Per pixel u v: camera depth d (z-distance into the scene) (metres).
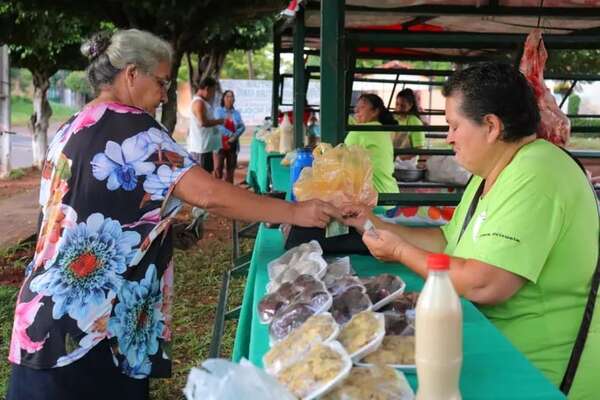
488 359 1.53
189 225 6.55
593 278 1.89
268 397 1.12
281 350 1.42
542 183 1.82
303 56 5.28
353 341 1.42
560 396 1.35
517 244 1.79
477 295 1.81
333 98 2.87
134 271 2.02
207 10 7.74
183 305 5.28
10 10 9.69
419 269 2.01
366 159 2.44
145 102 2.10
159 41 2.11
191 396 1.15
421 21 4.64
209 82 10.18
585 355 1.89
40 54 13.84
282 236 2.79
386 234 2.11
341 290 1.74
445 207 3.03
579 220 1.85
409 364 1.41
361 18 4.54
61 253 1.95
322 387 1.23
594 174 5.39
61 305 1.93
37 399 1.96
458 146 2.00
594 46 3.95
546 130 2.69
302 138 5.37
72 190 1.95
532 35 2.83
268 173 5.49
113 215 1.95
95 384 1.99
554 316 1.89
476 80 1.92
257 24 11.95
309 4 4.72
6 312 5.09
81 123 1.99
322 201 2.30
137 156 1.96
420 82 6.46
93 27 9.59
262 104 19.92
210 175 2.05
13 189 12.57
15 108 42.59
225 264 6.46
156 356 2.13
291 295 1.75
